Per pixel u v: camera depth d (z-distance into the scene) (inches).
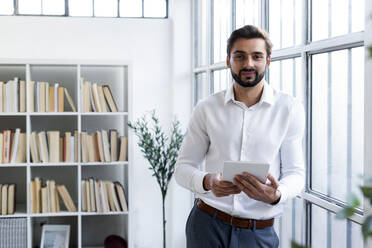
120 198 167.9
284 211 109.4
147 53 191.6
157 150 173.3
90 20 187.6
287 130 78.1
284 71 108.9
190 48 188.9
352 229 81.6
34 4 186.7
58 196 168.9
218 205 79.3
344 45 82.5
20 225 163.8
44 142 164.2
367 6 68.9
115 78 188.4
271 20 115.1
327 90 89.7
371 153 67.4
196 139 84.7
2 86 162.7
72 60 164.2
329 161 89.5
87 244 187.0
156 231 193.5
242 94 78.9
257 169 70.0
